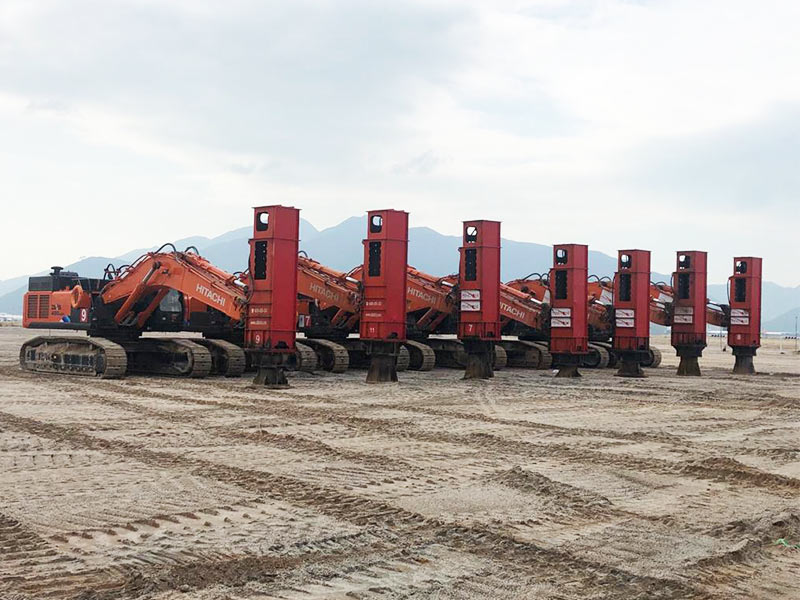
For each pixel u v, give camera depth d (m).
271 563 7.30
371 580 6.95
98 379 24.30
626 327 30.14
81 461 11.75
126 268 26.38
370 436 14.53
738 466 12.12
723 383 27.78
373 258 25.17
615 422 17.14
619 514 9.37
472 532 8.39
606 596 6.73
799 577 7.38
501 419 17.14
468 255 27.28
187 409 17.64
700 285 32.00
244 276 23.33
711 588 7.01
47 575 6.88
